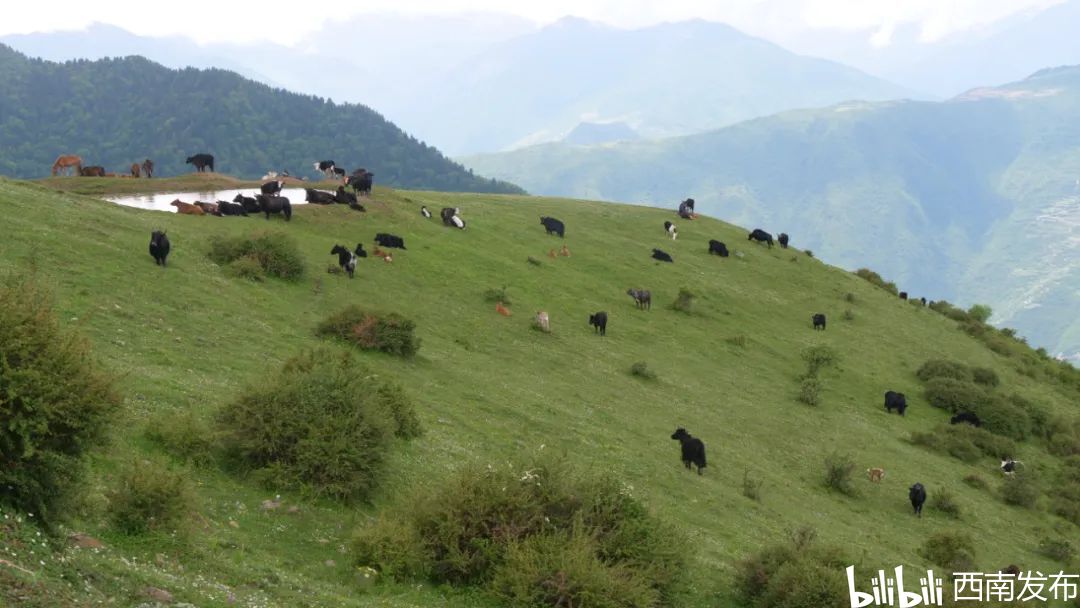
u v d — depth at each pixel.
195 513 14.62
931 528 34.47
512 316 47.75
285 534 15.73
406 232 57.66
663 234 83.50
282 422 18.69
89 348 13.09
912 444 47.91
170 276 33.88
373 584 14.54
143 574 11.16
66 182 58.31
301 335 32.75
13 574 9.35
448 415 28.67
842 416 48.62
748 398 46.28
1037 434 58.91
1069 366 85.38
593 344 47.47
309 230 51.34
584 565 14.92
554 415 33.09
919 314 80.75
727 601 18.77
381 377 29.80
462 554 15.70
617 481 19.00
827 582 18.11
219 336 28.66
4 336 11.80
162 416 18.75
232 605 11.19
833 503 33.97
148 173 65.25
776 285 75.38
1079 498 46.22
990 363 72.19
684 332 56.16
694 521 25.50
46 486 11.57
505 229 70.12
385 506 18.77
